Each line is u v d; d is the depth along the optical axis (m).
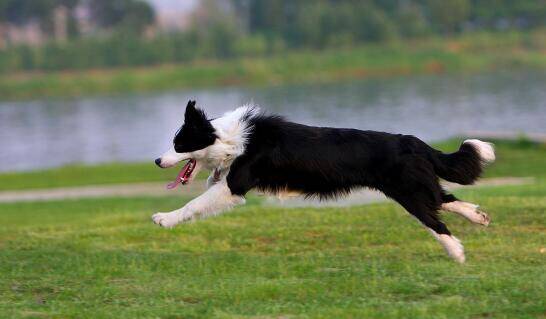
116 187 22.67
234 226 12.05
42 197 21.19
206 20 102.44
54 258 10.19
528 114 46.06
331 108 54.81
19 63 84.94
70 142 45.03
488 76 74.44
